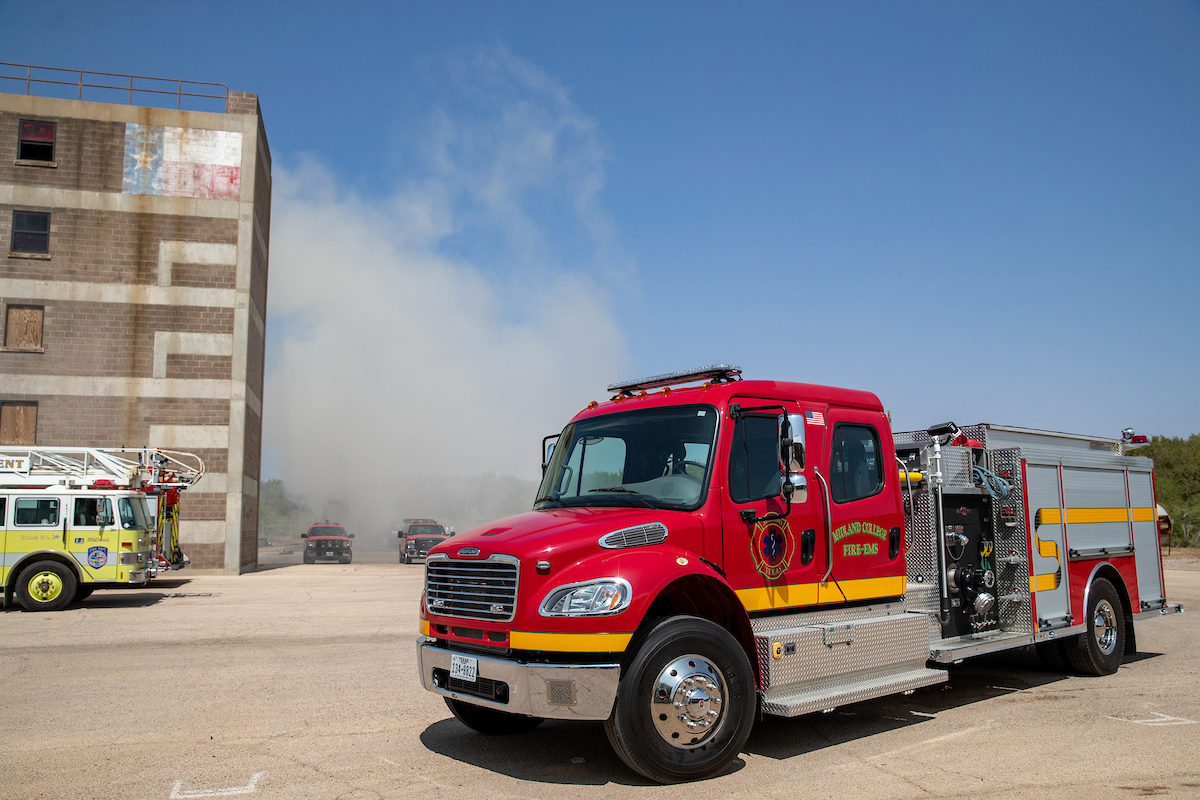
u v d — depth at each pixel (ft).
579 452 21.34
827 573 19.61
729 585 17.49
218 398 87.45
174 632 39.60
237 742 19.67
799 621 18.88
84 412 84.74
